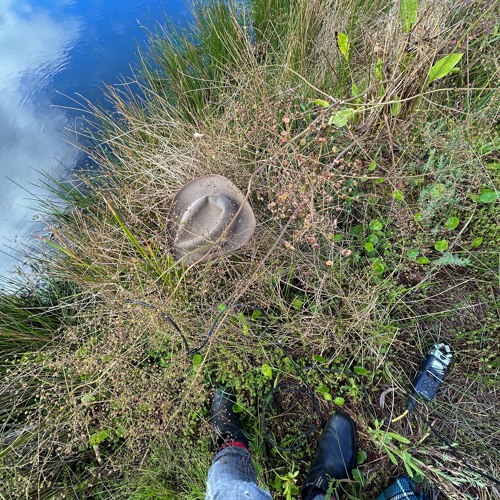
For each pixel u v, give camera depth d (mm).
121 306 1406
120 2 3186
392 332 1317
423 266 1323
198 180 1443
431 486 1225
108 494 1354
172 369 1358
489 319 1257
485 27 1439
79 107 2551
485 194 1229
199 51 2422
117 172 1812
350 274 1364
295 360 1375
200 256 1379
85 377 1402
